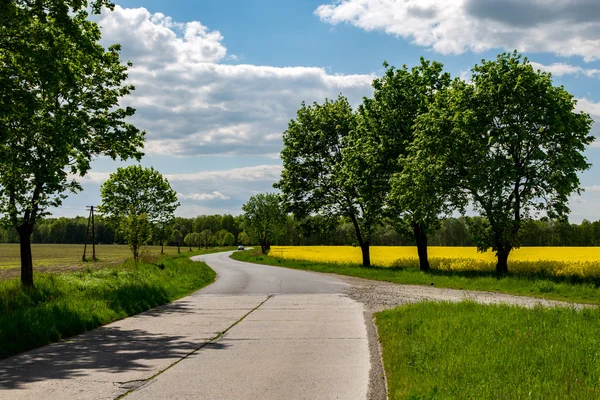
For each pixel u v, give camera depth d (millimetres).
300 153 45000
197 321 13211
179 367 7816
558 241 82562
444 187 28703
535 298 18234
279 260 51000
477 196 28047
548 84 27453
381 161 34375
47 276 22031
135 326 12414
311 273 34469
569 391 5551
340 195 42531
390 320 11992
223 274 34719
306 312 14711
